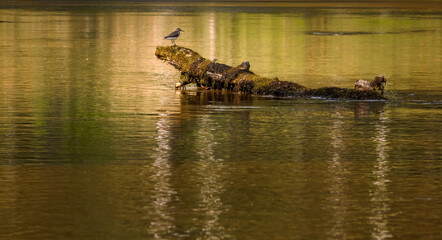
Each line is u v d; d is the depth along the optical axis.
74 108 44.16
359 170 28.52
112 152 31.66
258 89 50.31
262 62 73.06
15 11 188.38
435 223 22.11
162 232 21.27
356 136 35.62
